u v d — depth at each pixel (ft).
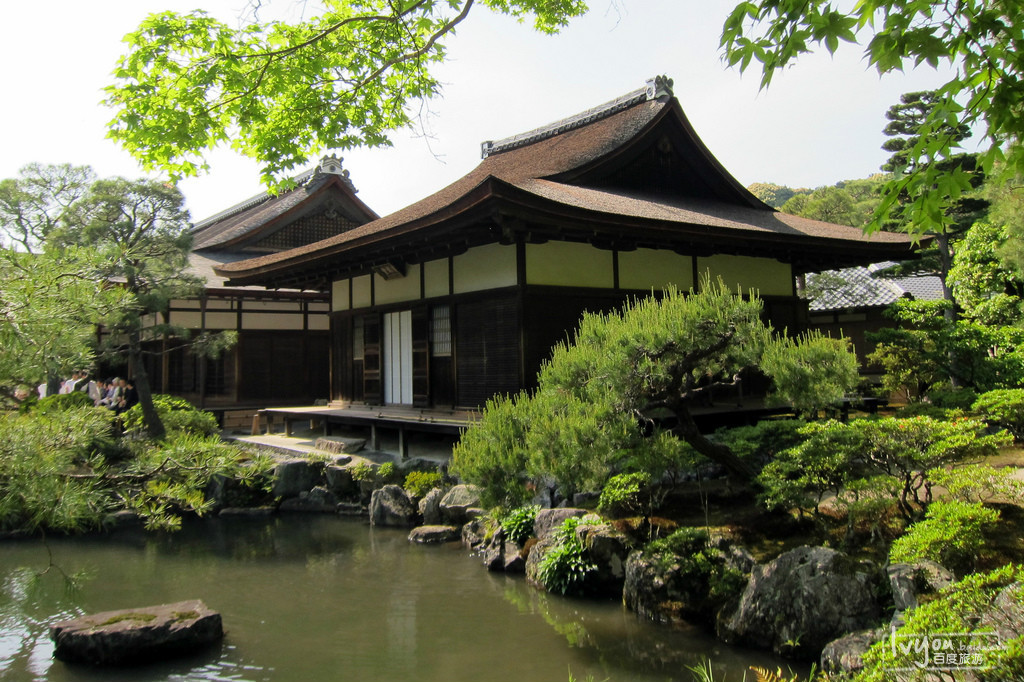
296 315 68.90
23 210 55.88
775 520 23.71
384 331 47.50
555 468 21.35
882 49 9.70
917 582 17.19
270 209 86.22
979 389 41.22
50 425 15.25
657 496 26.27
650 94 51.57
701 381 40.29
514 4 24.62
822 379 22.21
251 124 22.49
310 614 23.86
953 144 10.53
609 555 23.81
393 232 36.11
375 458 41.91
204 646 21.33
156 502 16.79
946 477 19.74
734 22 10.23
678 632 20.45
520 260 35.09
